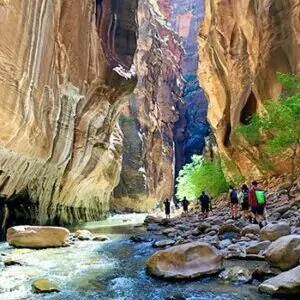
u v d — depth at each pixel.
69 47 17.78
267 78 24.20
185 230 15.68
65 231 12.48
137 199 52.34
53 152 17.97
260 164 26.31
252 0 27.33
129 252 10.77
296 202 14.88
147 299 5.85
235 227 12.12
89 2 20.22
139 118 56.75
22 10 11.84
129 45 28.11
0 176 13.69
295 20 21.70
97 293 6.27
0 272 7.95
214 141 45.69
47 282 6.65
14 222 15.69
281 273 6.20
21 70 12.09
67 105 18.91
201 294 5.94
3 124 11.74
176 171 75.62
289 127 17.39
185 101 84.50
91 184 27.94
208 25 37.34
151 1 74.50
